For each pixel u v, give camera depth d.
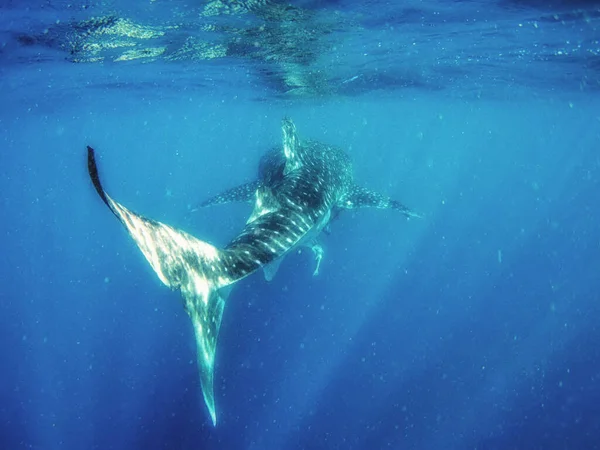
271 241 6.62
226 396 14.82
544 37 14.42
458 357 17.34
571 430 14.14
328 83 24.95
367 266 25.11
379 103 35.75
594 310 21.94
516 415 14.75
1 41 14.32
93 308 22.95
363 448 13.41
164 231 4.86
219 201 11.89
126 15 11.94
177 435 13.85
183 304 4.70
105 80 22.95
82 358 18.50
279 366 16.02
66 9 11.30
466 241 32.59
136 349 18.53
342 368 16.23
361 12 11.97
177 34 14.09
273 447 13.29
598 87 24.38
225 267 5.54
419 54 17.44
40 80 21.58
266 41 15.21
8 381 18.59
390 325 19.11
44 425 15.23
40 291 27.97
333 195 9.73
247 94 29.75
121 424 14.67
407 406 14.90
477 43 15.53
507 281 25.25
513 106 35.69
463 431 14.09
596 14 11.89
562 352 18.09
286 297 19.62
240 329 17.42
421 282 23.84
